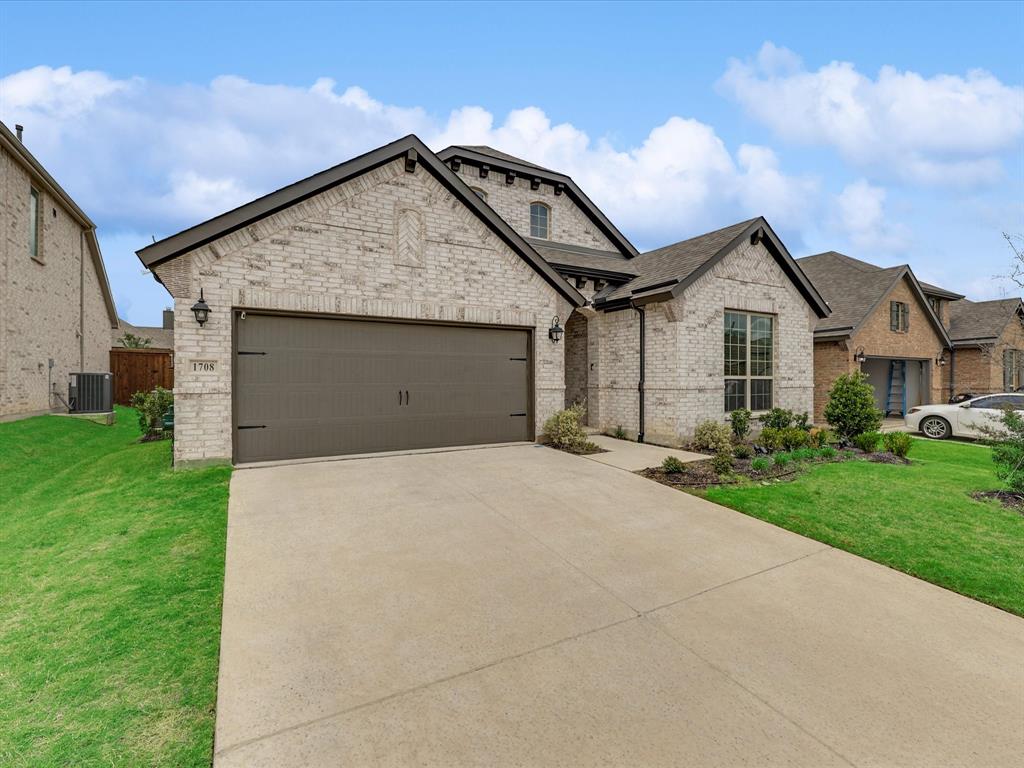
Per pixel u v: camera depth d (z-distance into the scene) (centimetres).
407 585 380
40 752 220
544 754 215
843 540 491
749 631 325
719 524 538
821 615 348
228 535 478
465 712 242
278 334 799
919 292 1798
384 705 246
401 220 874
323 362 833
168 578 391
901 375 1919
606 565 427
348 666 277
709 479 725
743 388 1150
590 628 325
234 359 766
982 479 743
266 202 757
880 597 377
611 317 1208
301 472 733
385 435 887
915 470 811
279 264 779
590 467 803
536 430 1021
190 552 440
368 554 438
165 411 1152
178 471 718
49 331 1448
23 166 1268
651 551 460
